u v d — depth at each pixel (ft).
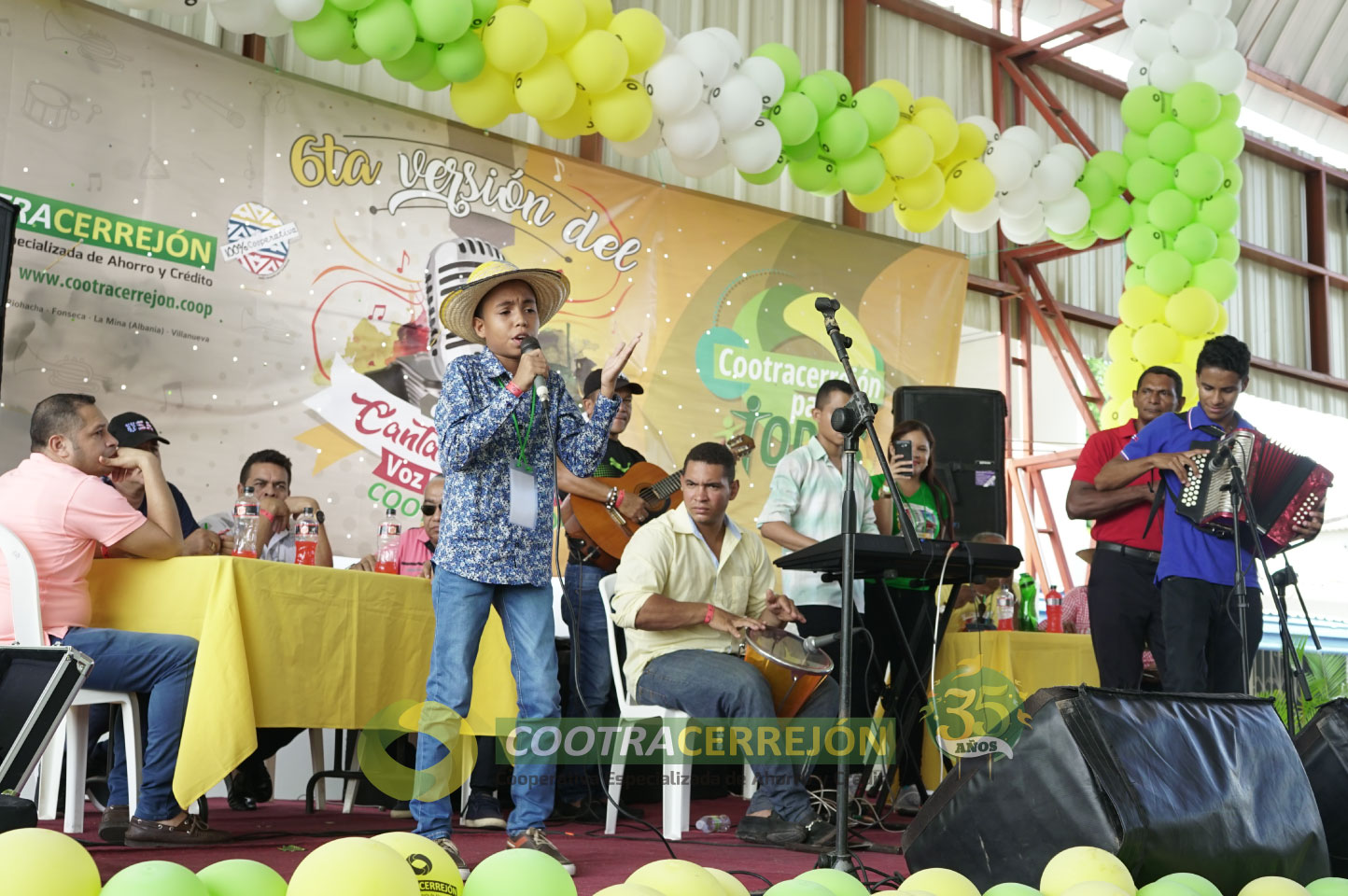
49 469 9.57
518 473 9.12
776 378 20.59
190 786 8.83
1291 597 26.43
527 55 13.82
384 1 13.14
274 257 16.39
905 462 14.03
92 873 4.56
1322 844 7.96
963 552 10.96
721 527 11.99
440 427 9.02
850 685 8.30
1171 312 19.85
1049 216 19.27
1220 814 7.27
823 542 10.82
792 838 10.28
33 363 14.44
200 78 16.03
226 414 15.81
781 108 16.07
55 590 9.28
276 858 8.73
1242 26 29.66
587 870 8.79
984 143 18.21
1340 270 33.86
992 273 26.81
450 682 8.85
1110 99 28.89
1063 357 27.20
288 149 16.63
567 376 18.71
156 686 9.12
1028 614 16.69
